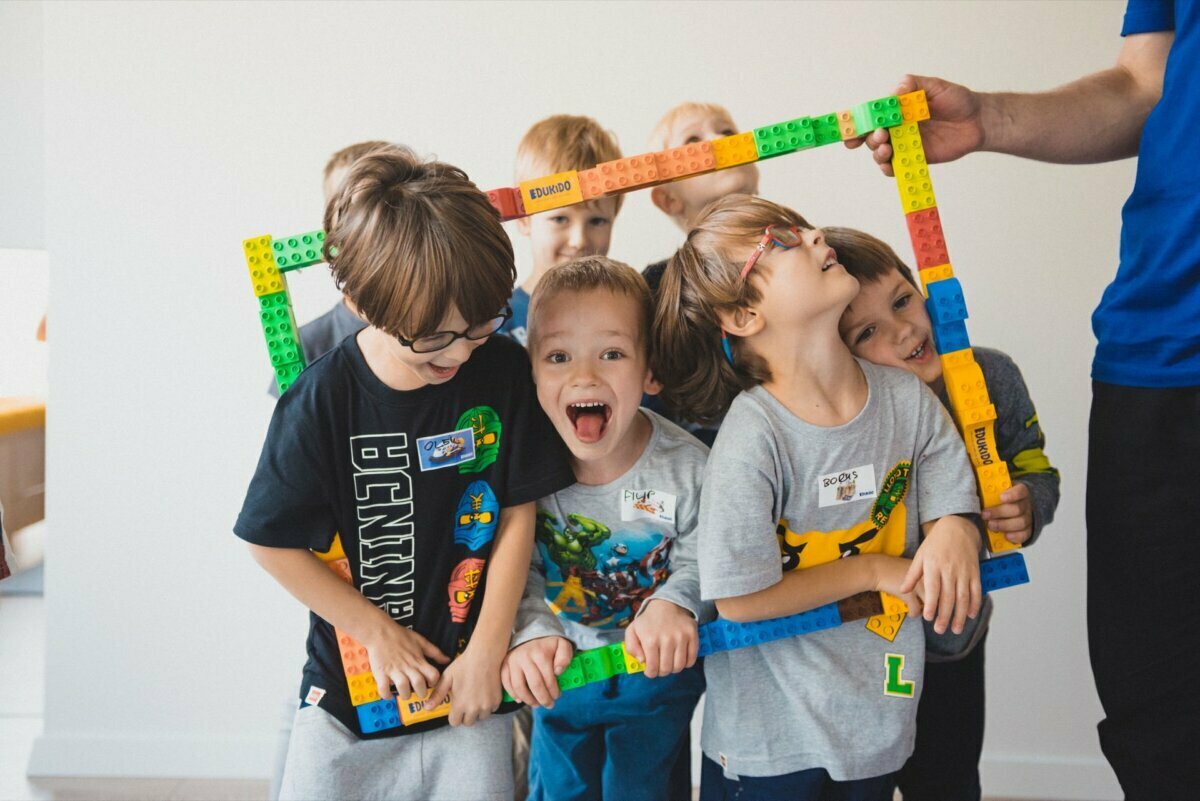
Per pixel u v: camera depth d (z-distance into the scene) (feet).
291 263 2.98
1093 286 5.67
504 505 3.14
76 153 5.67
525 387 3.16
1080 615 5.85
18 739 6.26
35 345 7.97
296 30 5.62
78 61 5.63
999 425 3.68
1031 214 5.64
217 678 5.98
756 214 3.08
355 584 3.09
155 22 5.61
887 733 3.16
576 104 5.65
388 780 3.15
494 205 2.98
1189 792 3.10
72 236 5.72
